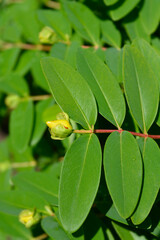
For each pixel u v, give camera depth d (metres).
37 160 0.47
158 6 0.38
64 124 0.31
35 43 0.45
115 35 0.39
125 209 0.30
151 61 0.34
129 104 0.32
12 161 0.48
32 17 0.45
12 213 0.38
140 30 0.39
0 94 0.49
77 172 0.31
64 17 0.41
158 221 0.33
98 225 0.34
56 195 0.37
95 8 0.40
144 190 0.31
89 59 0.34
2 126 0.60
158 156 0.32
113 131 0.32
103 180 0.34
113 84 0.33
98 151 0.32
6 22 0.47
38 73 0.42
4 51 0.46
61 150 0.43
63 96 0.32
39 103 0.43
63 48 0.40
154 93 0.33
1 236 0.48
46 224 0.35
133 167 0.31
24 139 0.41
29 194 0.37
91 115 0.32
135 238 0.35
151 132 0.35
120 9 0.38
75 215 0.30
